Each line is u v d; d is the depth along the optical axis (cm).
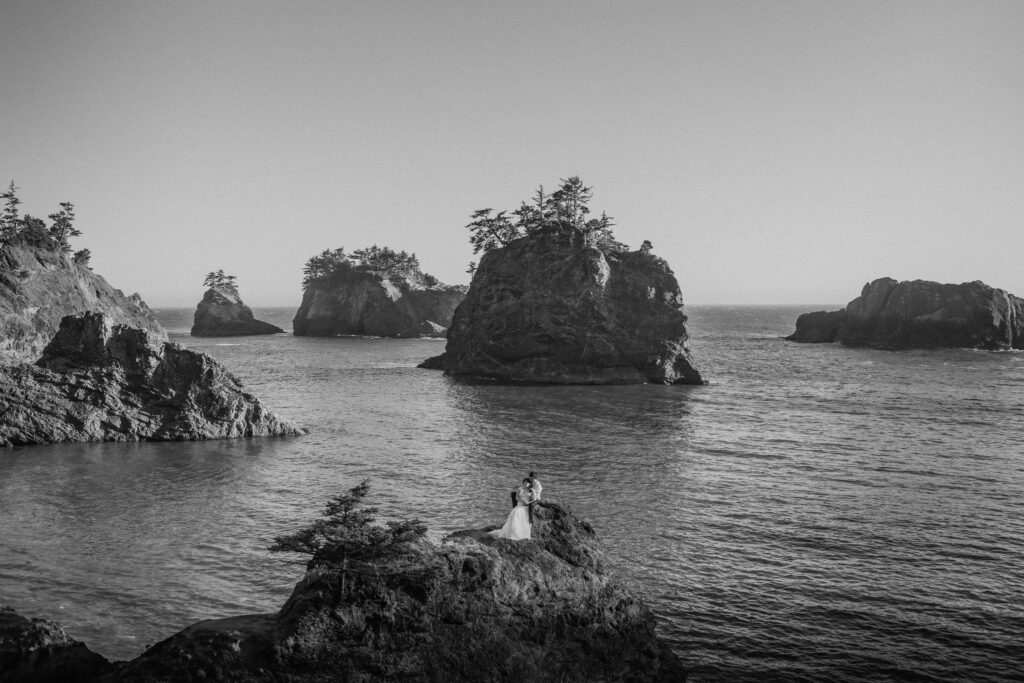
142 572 3619
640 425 7919
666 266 12581
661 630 3084
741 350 18700
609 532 4294
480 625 2422
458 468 5853
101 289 13262
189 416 6919
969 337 18338
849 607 3306
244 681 2070
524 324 12381
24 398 6525
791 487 5284
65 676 2272
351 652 2197
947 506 4800
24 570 3609
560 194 13612
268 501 4862
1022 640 3012
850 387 11206
